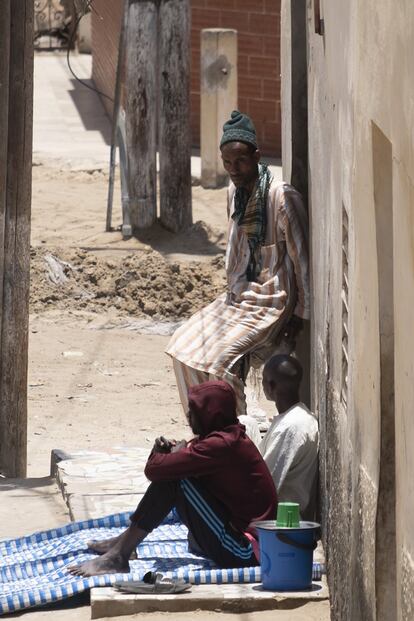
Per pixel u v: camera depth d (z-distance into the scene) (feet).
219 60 132.87
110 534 48.65
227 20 154.10
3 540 50.29
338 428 38.63
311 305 50.34
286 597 40.75
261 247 51.75
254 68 152.66
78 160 144.87
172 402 82.48
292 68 53.26
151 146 115.44
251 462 44.19
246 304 51.83
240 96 153.99
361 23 32.01
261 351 52.65
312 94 48.80
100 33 178.50
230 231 52.65
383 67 28.22
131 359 92.73
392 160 28.09
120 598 40.78
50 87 188.85
